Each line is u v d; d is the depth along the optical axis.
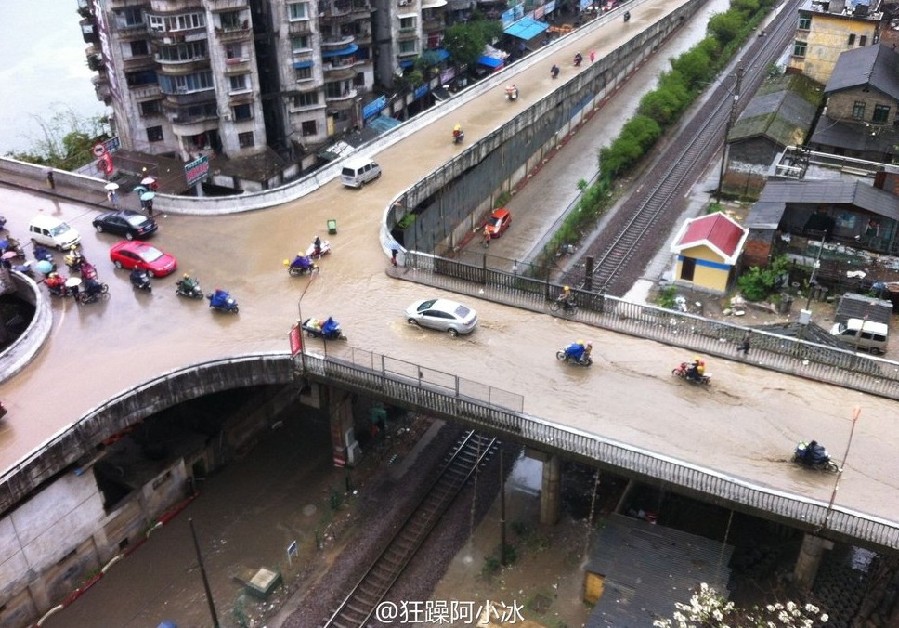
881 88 70.12
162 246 51.53
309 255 49.22
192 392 39.38
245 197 55.53
